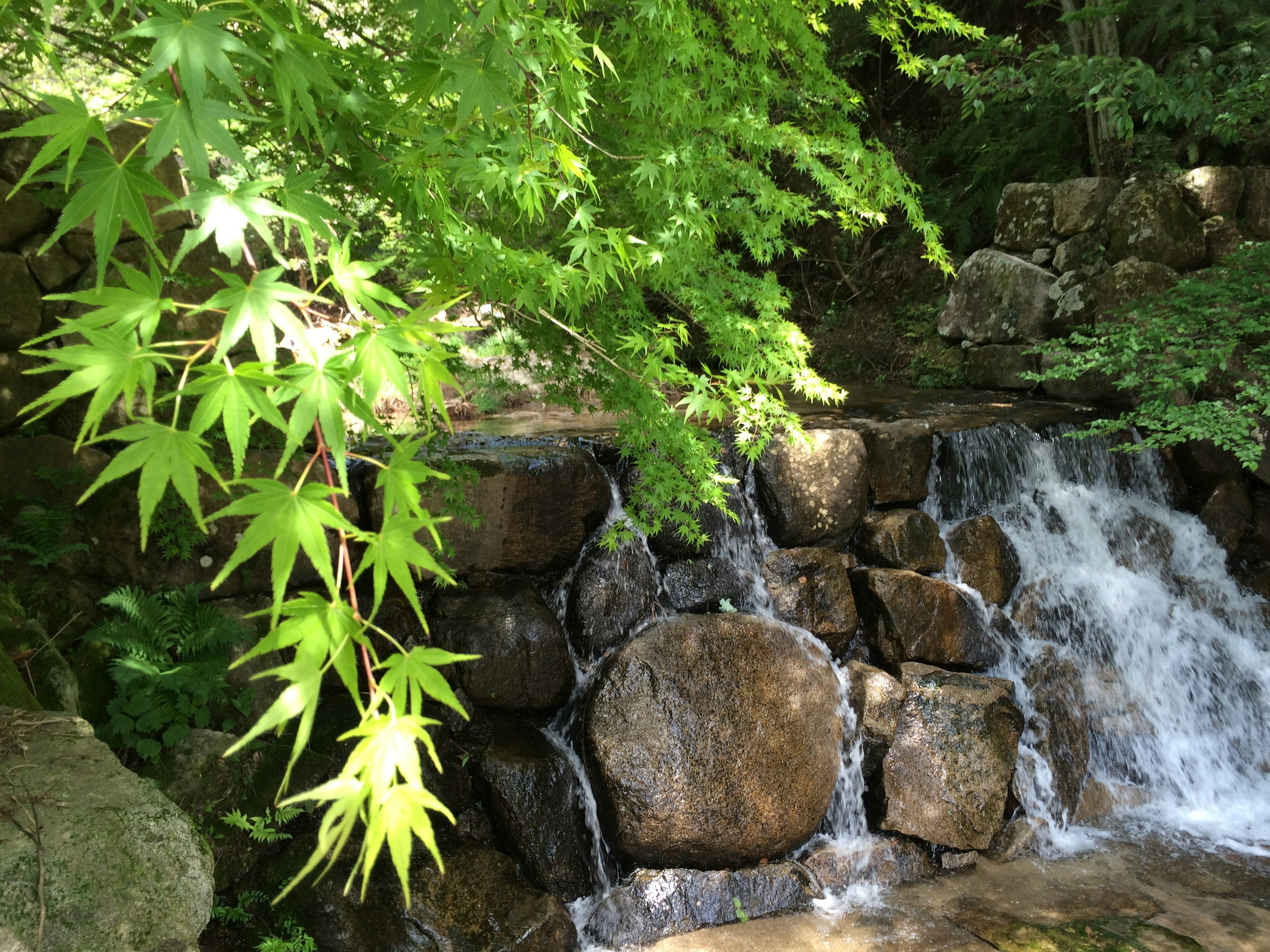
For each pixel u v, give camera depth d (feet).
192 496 2.87
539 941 12.41
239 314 3.12
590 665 16.26
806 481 18.24
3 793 7.64
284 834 12.37
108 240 3.18
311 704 2.93
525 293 8.57
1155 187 24.25
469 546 15.81
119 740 12.16
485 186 6.38
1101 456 22.43
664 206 11.62
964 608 18.10
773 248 13.46
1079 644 19.25
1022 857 15.96
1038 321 26.63
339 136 7.45
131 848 7.43
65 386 2.85
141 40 8.11
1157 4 27.45
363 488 14.90
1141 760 18.40
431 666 3.35
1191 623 20.17
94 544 13.16
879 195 13.12
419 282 8.95
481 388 22.34
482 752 14.49
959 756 16.21
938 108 38.55
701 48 11.84
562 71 6.32
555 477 16.39
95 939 6.82
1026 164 33.68
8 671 10.16
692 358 27.63
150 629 12.74
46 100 3.20
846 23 35.73
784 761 15.15
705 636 15.69
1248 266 21.59
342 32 11.05
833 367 33.32
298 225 3.48
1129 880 15.30
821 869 15.01
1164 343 21.42
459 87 4.47
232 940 11.56
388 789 2.96
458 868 12.94
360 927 11.81
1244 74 23.59
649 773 14.35
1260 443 22.58
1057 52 24.35
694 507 14.28
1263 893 14.88
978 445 20.67
